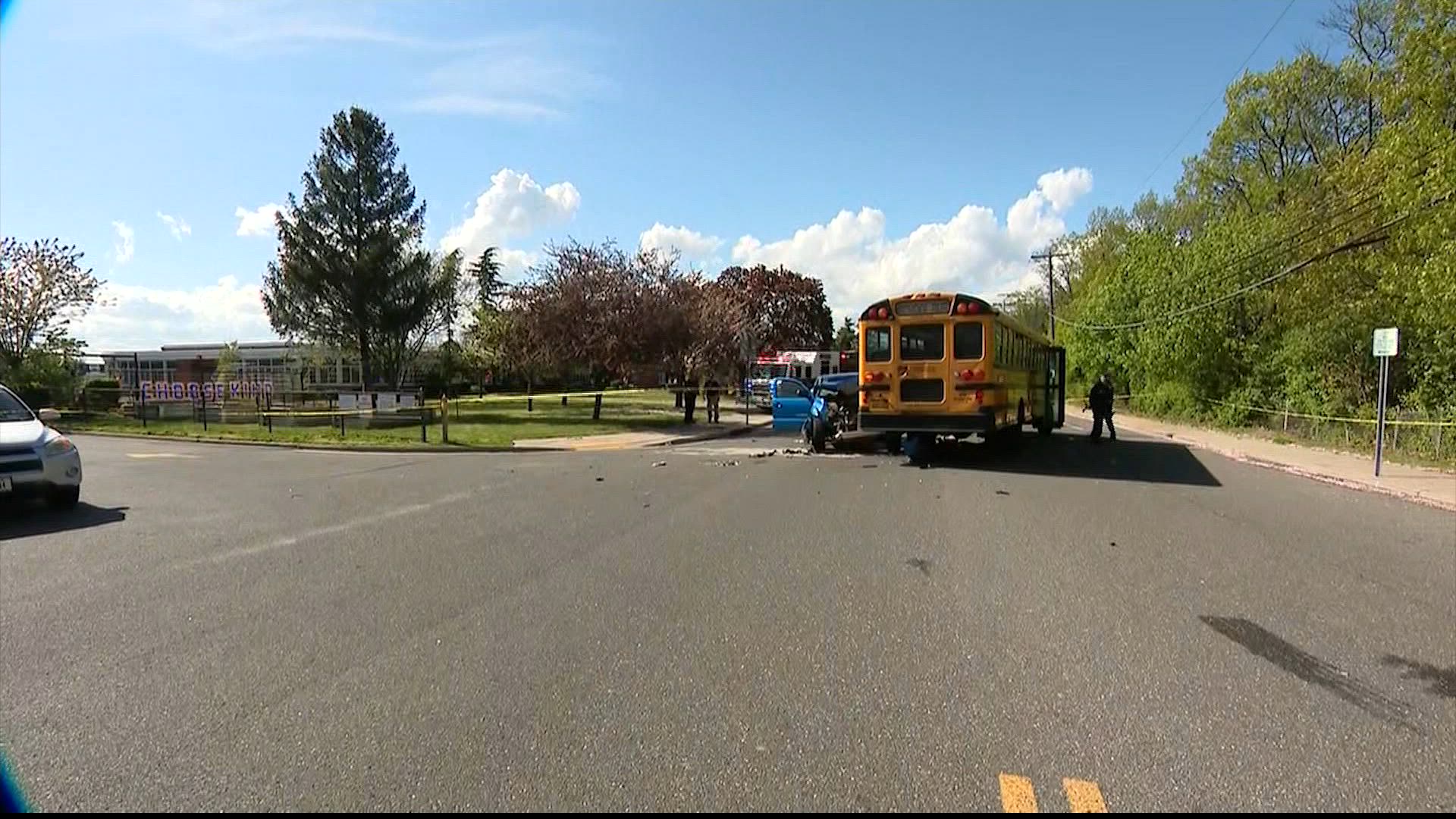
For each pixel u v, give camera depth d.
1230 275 28.03
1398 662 4.81
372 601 6.00
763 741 3.74
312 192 39.72
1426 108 16.64
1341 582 6.70
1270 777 3.43
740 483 12.61
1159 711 4.08
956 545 8.00
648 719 3.97
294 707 4.10
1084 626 5.44
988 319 14.90
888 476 13.59
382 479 13.39
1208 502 11.10
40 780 3.36
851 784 3.35
